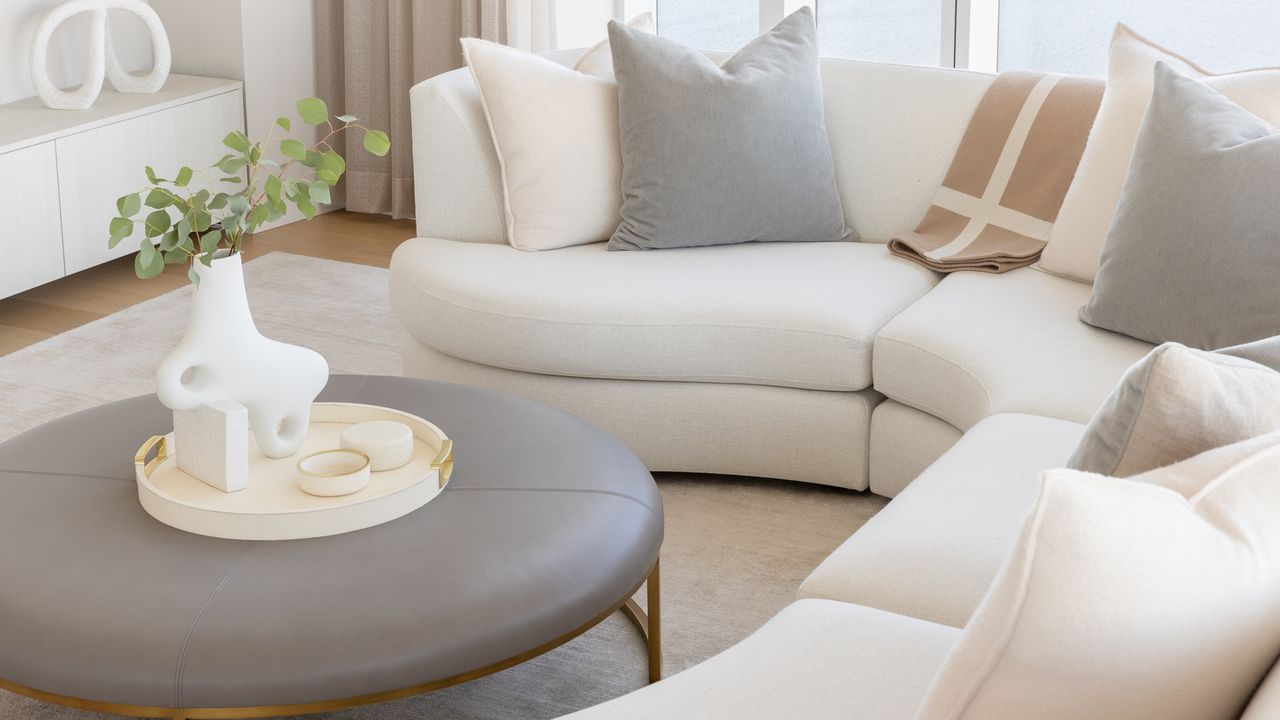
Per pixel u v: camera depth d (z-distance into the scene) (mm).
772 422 2783
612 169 3209
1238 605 938
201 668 1552
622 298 2811
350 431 2031
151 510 1858
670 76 3100
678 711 1324
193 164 4535
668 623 2320
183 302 4082
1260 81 2635
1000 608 905
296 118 5020
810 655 1426
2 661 1595
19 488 1926
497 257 3094
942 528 1767
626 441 2844
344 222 5043
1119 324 2492
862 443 2736
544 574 1745
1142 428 1226
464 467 2029
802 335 2699
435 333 2957
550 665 2178
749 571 2510
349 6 4875
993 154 3115
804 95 3172
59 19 4125
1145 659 912
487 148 3264
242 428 1890
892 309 2795
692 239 3129
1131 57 2830
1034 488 1888
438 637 1622
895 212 3246
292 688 1556
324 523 1804
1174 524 908
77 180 4016
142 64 4918
